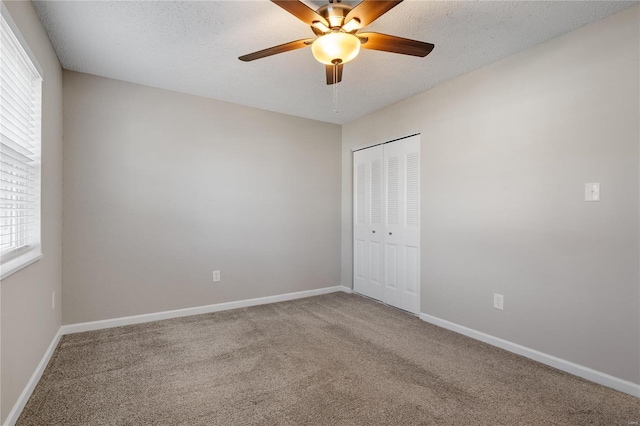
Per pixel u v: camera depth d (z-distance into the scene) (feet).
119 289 9.80
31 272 6.15
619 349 6.40
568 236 7.14
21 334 5.59
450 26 6.91
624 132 6.34
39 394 6.14
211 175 11.28
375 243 12.92
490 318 8.66
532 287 7.77
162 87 10.34
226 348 8.26
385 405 5.85
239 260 11.84
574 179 7.05
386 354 7.95
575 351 7.02
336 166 14.25
